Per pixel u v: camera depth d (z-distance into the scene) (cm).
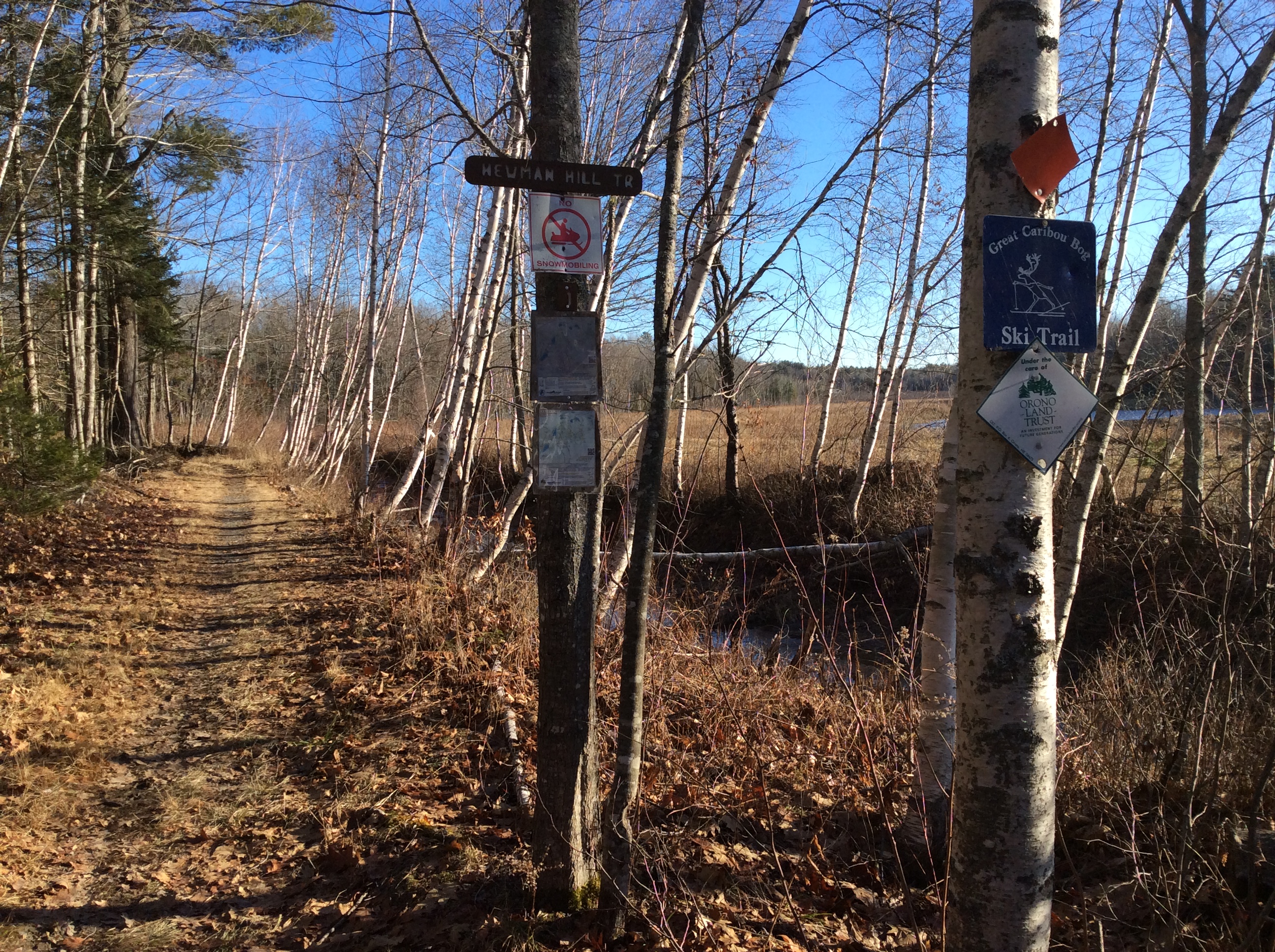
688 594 848
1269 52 365
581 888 320
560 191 293
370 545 1106
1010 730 206
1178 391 689
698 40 322
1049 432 207
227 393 4581
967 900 212
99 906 349
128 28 1305
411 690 568
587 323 300
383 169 1383
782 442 1772
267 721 546
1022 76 208
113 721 545
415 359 2522
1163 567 645
